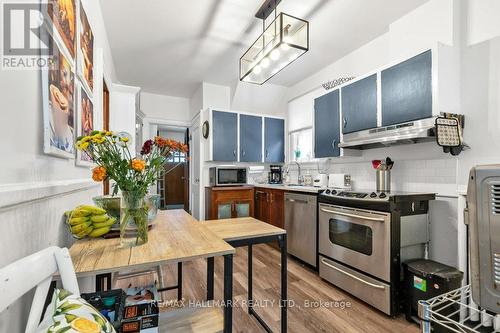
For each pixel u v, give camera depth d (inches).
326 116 117.9
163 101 198.8
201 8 92.8
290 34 79.1
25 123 29.3
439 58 74.0
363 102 97.7
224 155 160.6
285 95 181.6
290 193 118.9
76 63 49.6
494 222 27.7
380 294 71.7
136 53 128.0
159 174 48.3
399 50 96.3
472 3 76.0
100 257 34.4
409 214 74.6
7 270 19.0
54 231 38.6
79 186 50.8
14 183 26.5
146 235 41.4
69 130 44.5
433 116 73.7
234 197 153.5
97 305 33.2
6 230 24.3
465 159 76.5
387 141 84.1
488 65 72.4
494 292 27.7
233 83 170.4
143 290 41.4
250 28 105.8
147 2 89.0
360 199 78.9
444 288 60.7
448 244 79.6
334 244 89.0
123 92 114.5
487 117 72.3
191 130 203.9
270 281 93.4
